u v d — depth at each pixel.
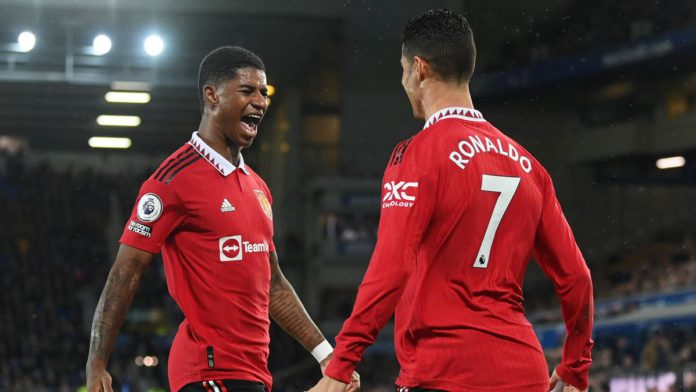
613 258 39.19
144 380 32.81
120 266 5.84
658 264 36.75
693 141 38.06
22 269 43.00
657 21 37.28
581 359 5.27
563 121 41.28
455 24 4.93
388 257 4.54
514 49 40.50
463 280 4.68
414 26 5.00
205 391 5.87
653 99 39.78
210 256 5.91
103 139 47.38
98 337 5.79
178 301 6.00
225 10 32.88
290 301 6.58
